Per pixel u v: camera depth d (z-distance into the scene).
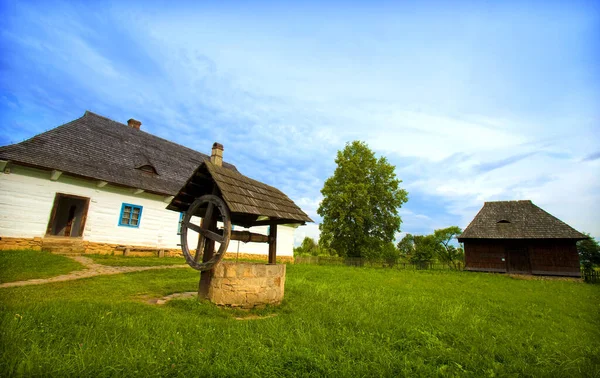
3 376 2.80
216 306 6.69
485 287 15.02
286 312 7.04
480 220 27.44
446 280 17.61
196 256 7.64
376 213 36.31
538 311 9.12
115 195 16.06
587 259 32.72
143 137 21.33
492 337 5.70
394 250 46.16
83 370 3.02
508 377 3.88
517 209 27.19
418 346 4.87
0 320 4.09
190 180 7.88
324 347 4.29
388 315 6.91
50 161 13.45
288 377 3.40
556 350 5.10
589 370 4.32
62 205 18.48
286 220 8.42
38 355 3.20
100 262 12.54
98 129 18.20
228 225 7.04
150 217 17.45
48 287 7.40
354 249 35.22
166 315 5.46
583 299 12.34
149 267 12.84
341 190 36.38
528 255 24.12
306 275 15.22
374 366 3.80
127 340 3.96
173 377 3.18
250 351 4.00
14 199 12.71
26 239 12.88
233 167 28.05
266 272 7.53
